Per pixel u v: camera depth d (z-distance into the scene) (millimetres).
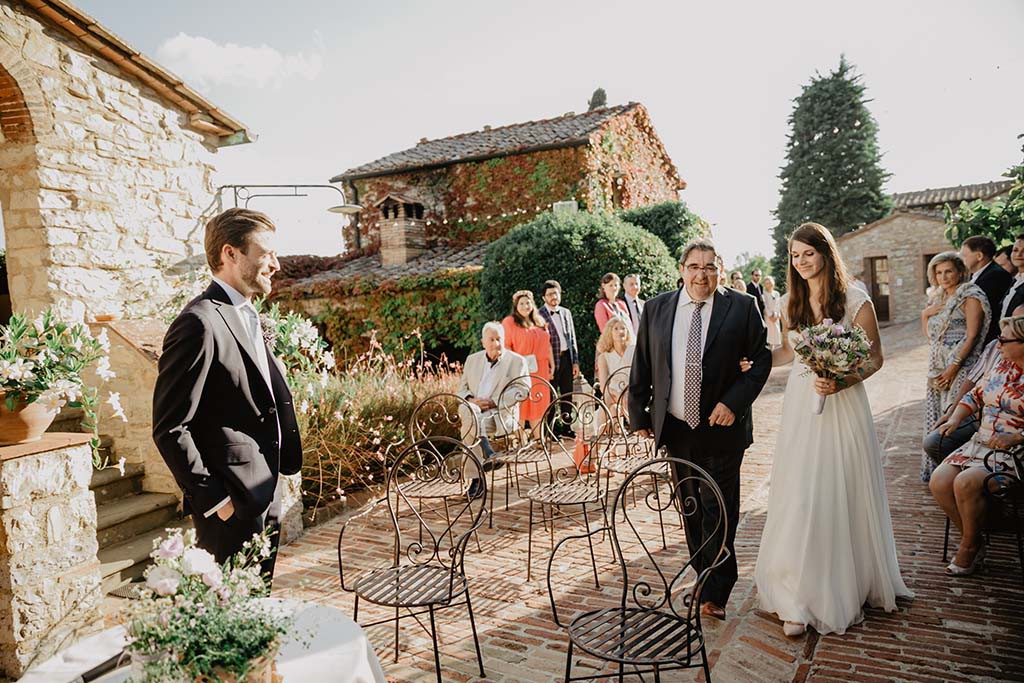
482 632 3402
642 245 10227
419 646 3281
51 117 5383
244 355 2531
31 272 5441
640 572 4094
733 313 3281
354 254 16469
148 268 6273
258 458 2510
